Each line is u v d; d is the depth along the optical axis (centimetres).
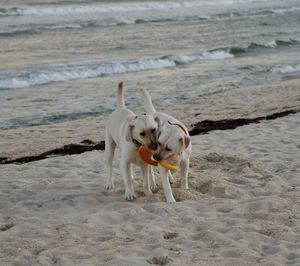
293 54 2517
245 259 487
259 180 731
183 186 695
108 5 4434
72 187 745
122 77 1975
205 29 3347
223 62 2312
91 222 597
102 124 1373
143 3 4703
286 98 1552
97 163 898
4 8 3856
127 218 612
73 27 3250
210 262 480
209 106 1494
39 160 956
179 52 2489
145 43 2766
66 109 1530
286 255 493
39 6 4147
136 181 750
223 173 768
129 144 646
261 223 573
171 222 589
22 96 1684
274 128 1083
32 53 2402
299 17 4091
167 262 486
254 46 2711
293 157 845
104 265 482
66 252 513
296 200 645
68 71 1992
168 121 641
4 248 533
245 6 4897
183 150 627
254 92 1675
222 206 633
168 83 1853
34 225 598
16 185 766
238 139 1008
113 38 2906
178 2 4884
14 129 1335
